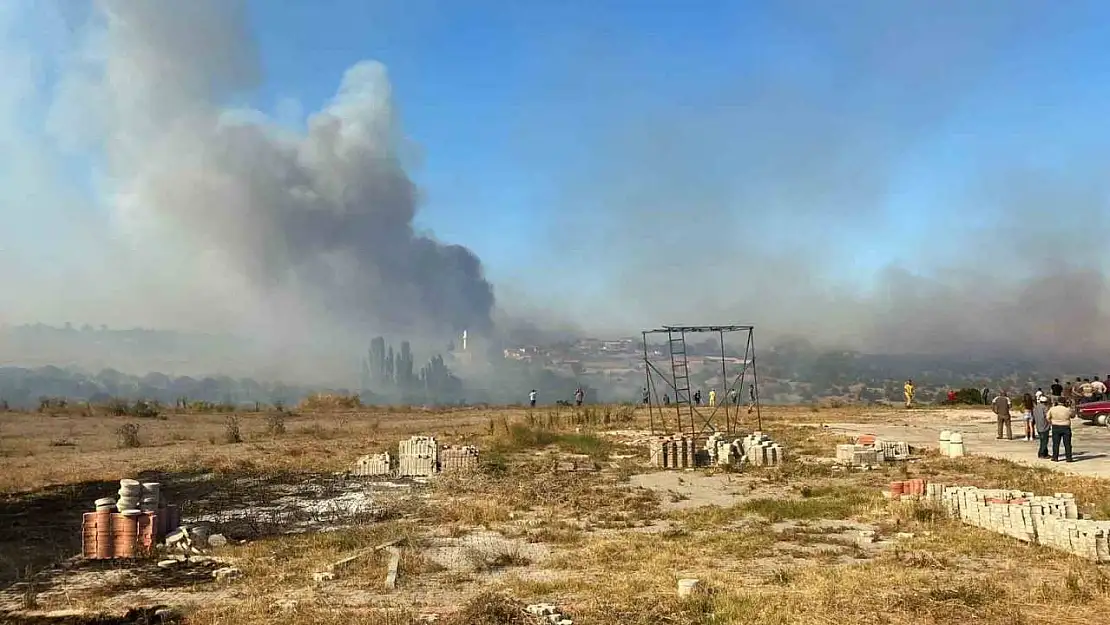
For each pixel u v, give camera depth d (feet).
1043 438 76.13
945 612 29.94
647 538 46.32
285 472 78.84
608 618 30.40
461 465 79.46
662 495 63.93
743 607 31.07
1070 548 40.40
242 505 61.00
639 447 99.66
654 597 32.99
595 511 56.18
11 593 36.22
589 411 148.66
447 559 41.16
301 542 45.98
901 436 106.63
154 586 37.27
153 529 44.42
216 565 41.01
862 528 48.60
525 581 36.32
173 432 121.70
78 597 35.37
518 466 82.07
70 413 149.38
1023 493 49.37
